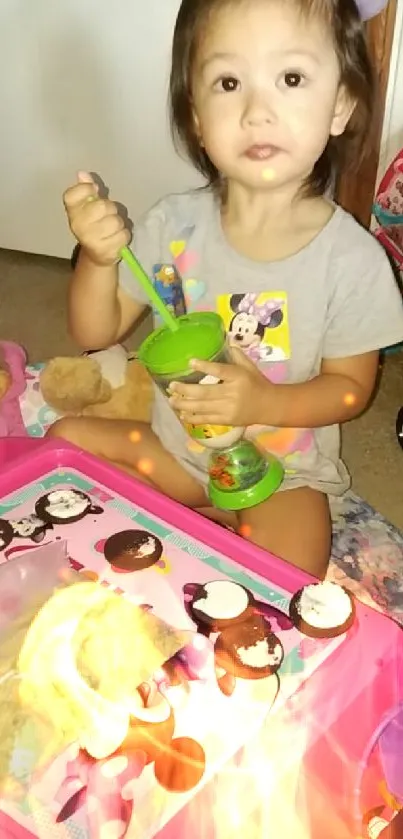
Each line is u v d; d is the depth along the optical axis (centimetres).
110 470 92
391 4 135
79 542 84
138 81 157
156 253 110
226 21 91
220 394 90
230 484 97
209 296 107
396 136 148
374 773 75
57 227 180
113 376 125
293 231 103
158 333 91
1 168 176
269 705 71
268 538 104
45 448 94
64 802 66
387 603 107
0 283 178
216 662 74
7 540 84
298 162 95
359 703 73
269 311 105
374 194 153
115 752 68
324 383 105
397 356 158
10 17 158
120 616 77
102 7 152
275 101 92
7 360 127
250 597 79
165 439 114
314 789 71
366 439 143
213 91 94
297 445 110
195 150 106
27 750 69
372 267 103
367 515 119
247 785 67
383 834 72
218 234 106
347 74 95
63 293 175
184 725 70
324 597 77
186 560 82
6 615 78
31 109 167
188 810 65
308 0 90
